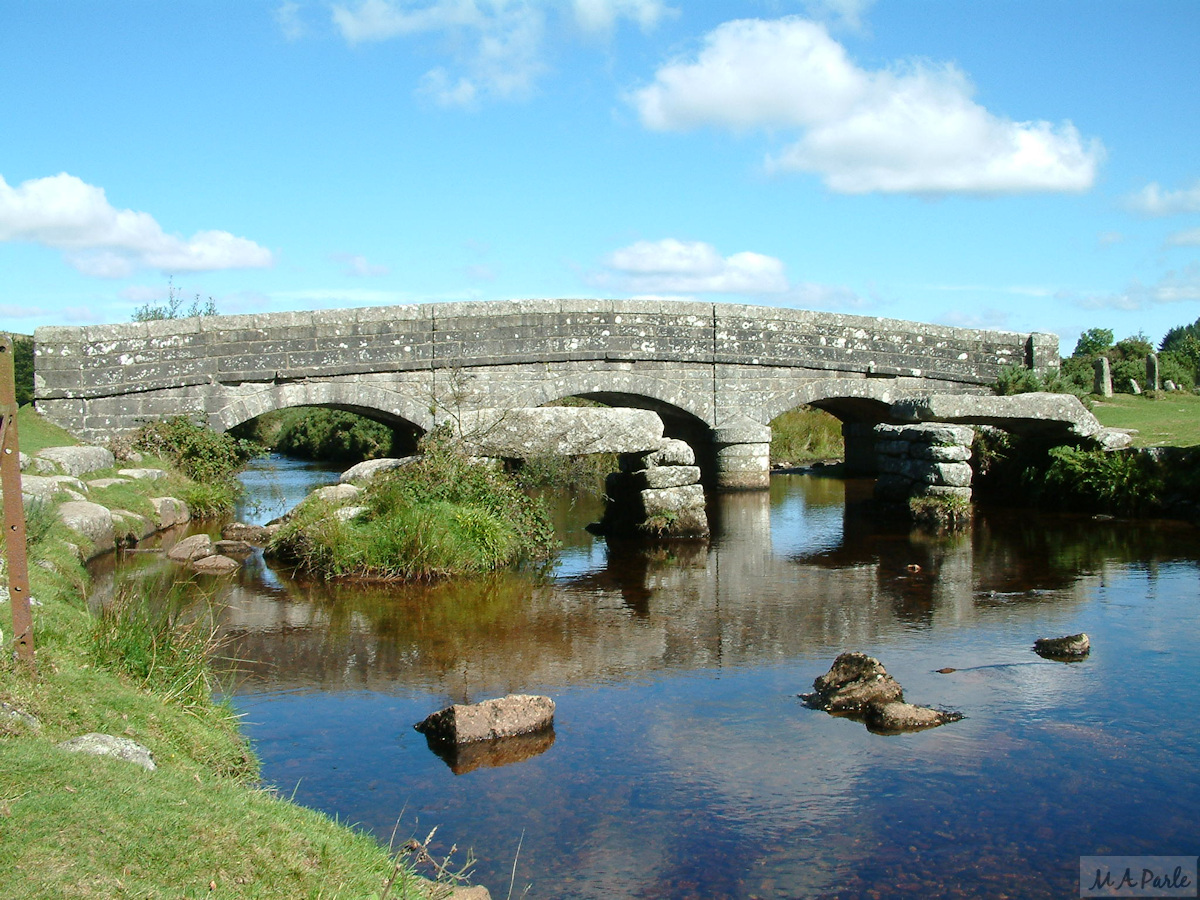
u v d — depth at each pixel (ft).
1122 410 78.84
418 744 20.67
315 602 34.32
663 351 75.31
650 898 14.67
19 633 16.72
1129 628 29.68
